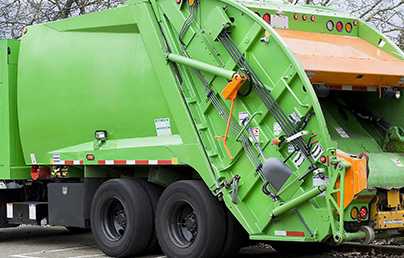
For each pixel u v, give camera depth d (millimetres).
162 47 9078
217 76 8516
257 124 8148
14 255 10141
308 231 7719
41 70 10680
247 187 8234
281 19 8711
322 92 8273
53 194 10602
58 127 10453
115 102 9664
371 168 7645
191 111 8789
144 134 9352
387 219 7738
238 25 8344
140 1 9367
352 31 9359
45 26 10734
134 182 9500
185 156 8805
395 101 8828
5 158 11172
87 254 10086
